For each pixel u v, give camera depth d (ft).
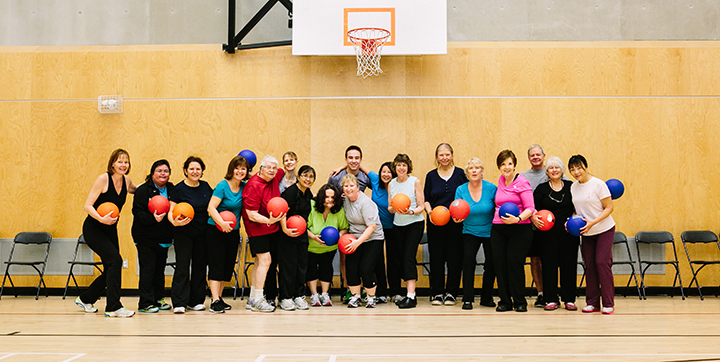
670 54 18.92
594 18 19.74
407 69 18.98
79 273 18.62
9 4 20.22
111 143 18.97
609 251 13.19
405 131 18.83
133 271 18.47
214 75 19.16
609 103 18.76
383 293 15.53
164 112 19.04
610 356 8.16
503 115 18.80
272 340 9.57
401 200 13.74
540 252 14.24
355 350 8.66
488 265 14.56
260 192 13.24
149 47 19.53
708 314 13.24
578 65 18.90
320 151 18.85
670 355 8.24
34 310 14.25
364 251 14.37
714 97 18.81
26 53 19.31
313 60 19.08
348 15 18.24
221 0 20.20
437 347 8.90
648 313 13.37
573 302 13.91
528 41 19.60
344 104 18.94
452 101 18.88
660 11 19.69
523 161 18.67
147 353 8.46
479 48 19.03
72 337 9.92
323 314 13.00
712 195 18.52
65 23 20.17
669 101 18.78
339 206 14.37
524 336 9.95
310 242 14.76
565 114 18.75
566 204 13.75
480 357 8.09
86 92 19.15
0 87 19.25
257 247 13.42
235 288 17.24
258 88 19.07
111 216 12.26
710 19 19.61
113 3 20.22
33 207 18.81
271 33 20.13
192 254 13.61
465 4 19.97
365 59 18.67
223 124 18.98
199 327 11.01
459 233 14.75
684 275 18.33
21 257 18.69
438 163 15.20
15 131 19.06
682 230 18.40
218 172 18.85
